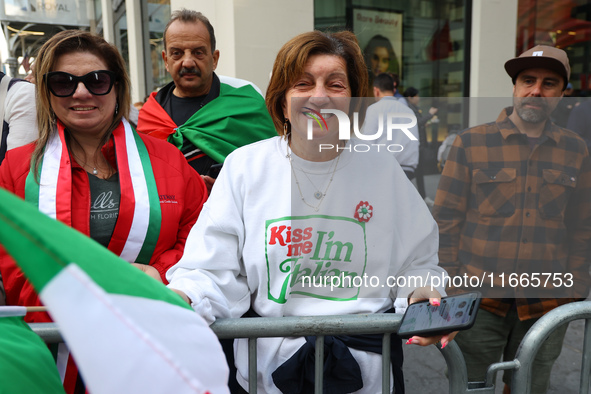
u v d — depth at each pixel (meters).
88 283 0.54
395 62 6.29
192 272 1.19
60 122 1.47
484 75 5.95
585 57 6.69
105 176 1.50
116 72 1.52
